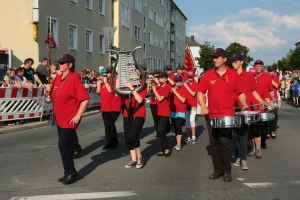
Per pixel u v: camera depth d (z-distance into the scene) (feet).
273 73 35.01
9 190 18.07
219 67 19.36
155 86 26.50
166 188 18.38
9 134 36.45
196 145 31.24
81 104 19.01
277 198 16.72
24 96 41.60
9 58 61.00
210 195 17.21
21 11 61.98
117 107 28.81
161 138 26.40
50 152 27.43
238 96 19.89
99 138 34.27
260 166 23.11
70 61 19.24
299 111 65.51
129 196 17.11
